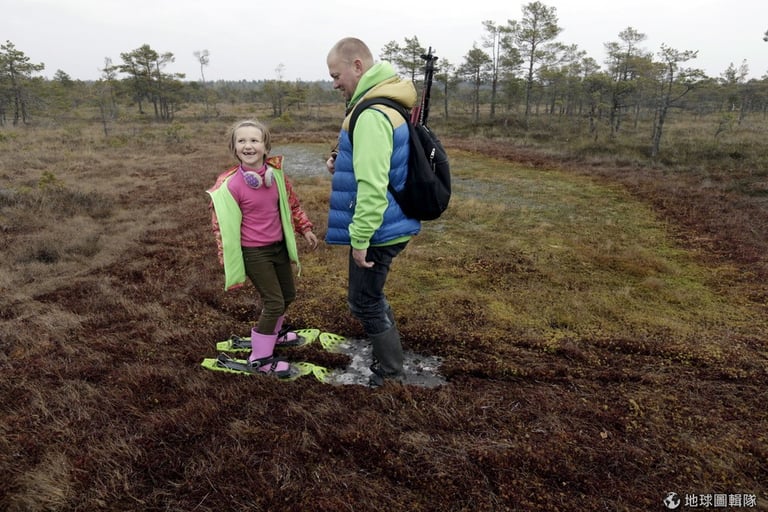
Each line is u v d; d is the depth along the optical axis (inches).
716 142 548.7
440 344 108.7
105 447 70.7
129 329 115.9
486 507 61.4
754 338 110.3
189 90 1900.8
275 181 88.0
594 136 711.7
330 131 821.9
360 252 74.3
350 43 74.1
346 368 100.8
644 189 308.3
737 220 225.0
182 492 63.4
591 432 76.2
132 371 92.2
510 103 1115.3
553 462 68.7
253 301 131.8
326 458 70.0
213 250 183.3
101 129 871.1
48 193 261.6
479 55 1013.2
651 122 977.5
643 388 90.5
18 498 61.5
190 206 261.4
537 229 214.4
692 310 129.1
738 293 140.6
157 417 77.7
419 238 200.4
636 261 169.2
